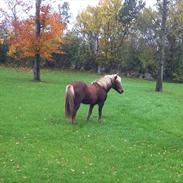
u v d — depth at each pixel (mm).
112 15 74188
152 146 16672
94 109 25359
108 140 17141
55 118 21406
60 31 45406
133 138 17891
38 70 45375
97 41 75938
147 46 72812
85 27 75750
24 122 19781
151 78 71500
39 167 13070
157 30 71688
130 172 13156
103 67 76125
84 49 76062
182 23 68875
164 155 15367
